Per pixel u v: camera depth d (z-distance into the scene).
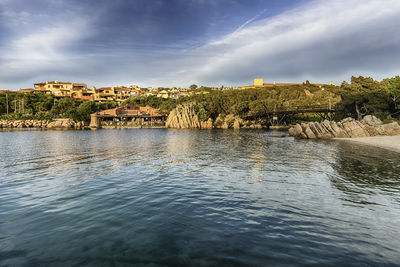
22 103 146.12
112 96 188.75
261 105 110.62
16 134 73.25
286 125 102.12
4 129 115.56
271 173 15.34
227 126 116.50
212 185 12.38
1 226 7.47
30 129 117.31
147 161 20.70
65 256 5.71
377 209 8.94
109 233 6.93
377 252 5.93
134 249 6.00
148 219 7.95
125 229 7.19
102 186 12.32
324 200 9.92
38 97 159.38
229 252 5.86
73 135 67.75
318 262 5.45
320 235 6.82
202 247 6.10
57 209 8.97
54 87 178.12
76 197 10.45
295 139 45.69
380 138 40.16
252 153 25.72
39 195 10.80
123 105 170.62
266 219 7.94
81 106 147.88
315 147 31.17
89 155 24.77
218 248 6.05
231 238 6.60
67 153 26.47
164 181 13.34
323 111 79.38
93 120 144.25
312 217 8.13
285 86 175.00
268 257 5.63
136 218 8.05
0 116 138.50
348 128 45.78
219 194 10.77
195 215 8.30
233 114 120.25
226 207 9.09
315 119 95.06
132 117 159.12
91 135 67.69
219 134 66.25
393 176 14.33
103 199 10.15
